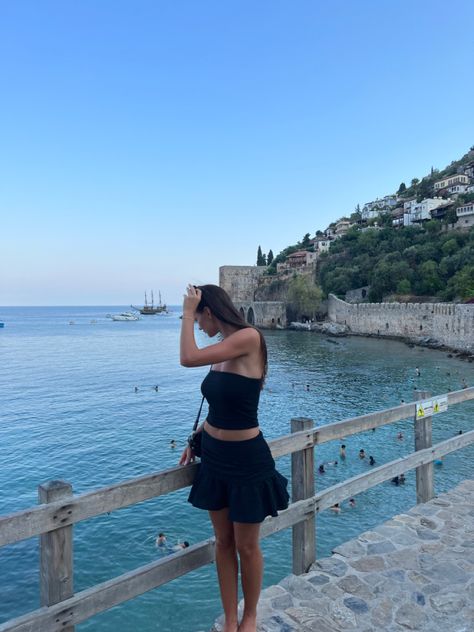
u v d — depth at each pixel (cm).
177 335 14150
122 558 1683
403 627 436
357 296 11781
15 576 1554
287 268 16050
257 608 459
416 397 733
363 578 514
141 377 6000
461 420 3319
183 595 1457
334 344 8750
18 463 2691
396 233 12669
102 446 2994
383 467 627
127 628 1323
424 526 642
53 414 3903
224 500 359
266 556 1647
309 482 523
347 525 1855
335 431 548
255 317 13588
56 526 322
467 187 14050
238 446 347
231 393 340
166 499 2153
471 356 6494
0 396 4725
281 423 3525
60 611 326
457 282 8725
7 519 298
